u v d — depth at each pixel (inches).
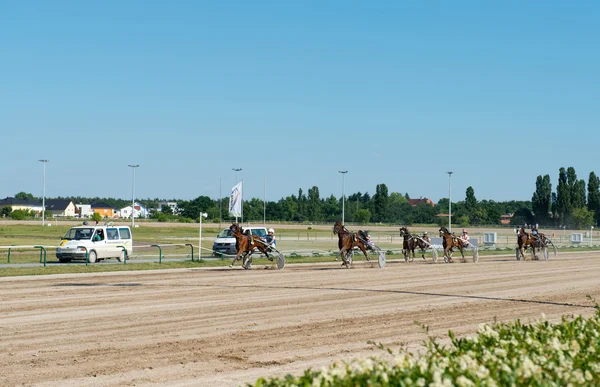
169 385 366.6
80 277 988.6
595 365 259.3
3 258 1437.0
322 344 483.5
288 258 1486.2
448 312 652.1
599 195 5310.0
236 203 1507.1
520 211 5438.0
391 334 525.3
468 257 1724.9
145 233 2970.0
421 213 5684.1
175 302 705.0
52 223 4183.1
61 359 427.8
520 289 880.3
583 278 1060.5
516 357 266.1
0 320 579.2
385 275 1080.2
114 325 558.3
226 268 1196.5
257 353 451.5
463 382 222.2
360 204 6304.1
